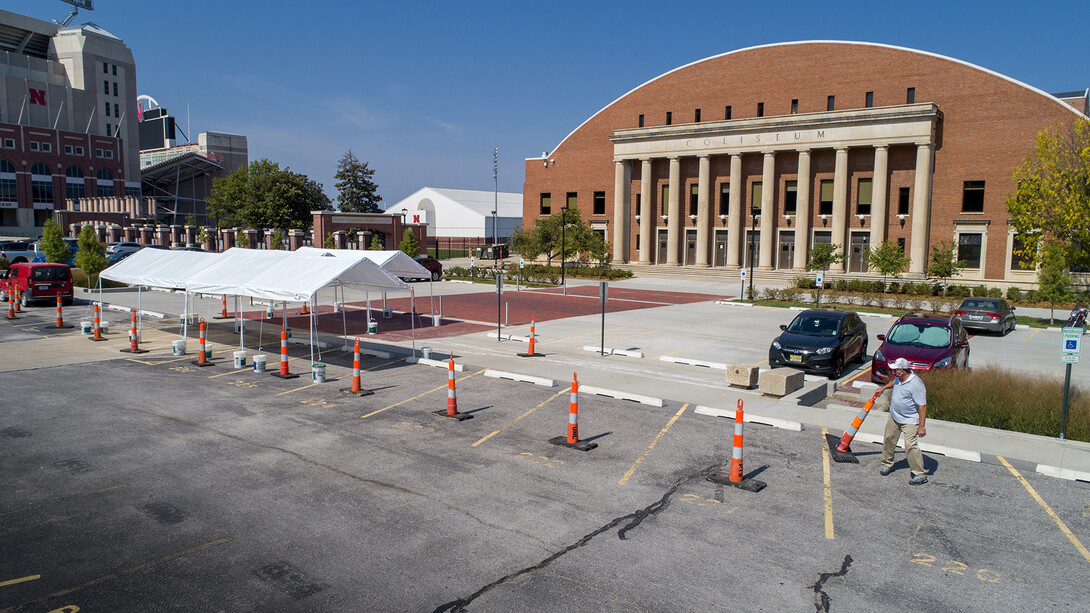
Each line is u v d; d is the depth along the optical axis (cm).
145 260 2362
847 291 4275
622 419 1340
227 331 2456
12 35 9881
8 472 1027
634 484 998
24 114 9544
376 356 2008
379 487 977
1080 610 672
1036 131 4638
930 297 4075
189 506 908
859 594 699
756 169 5781
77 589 697
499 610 663
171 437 1204
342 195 10769
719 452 1145
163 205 11362
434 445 1169
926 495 962
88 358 1925
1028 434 1234
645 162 6156
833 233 5284
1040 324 3002
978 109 4853
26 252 5453
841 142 5203
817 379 1752
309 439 1198
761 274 5394
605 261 5794
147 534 824
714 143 5775
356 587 705
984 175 4841
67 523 853
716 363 1906
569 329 2661
